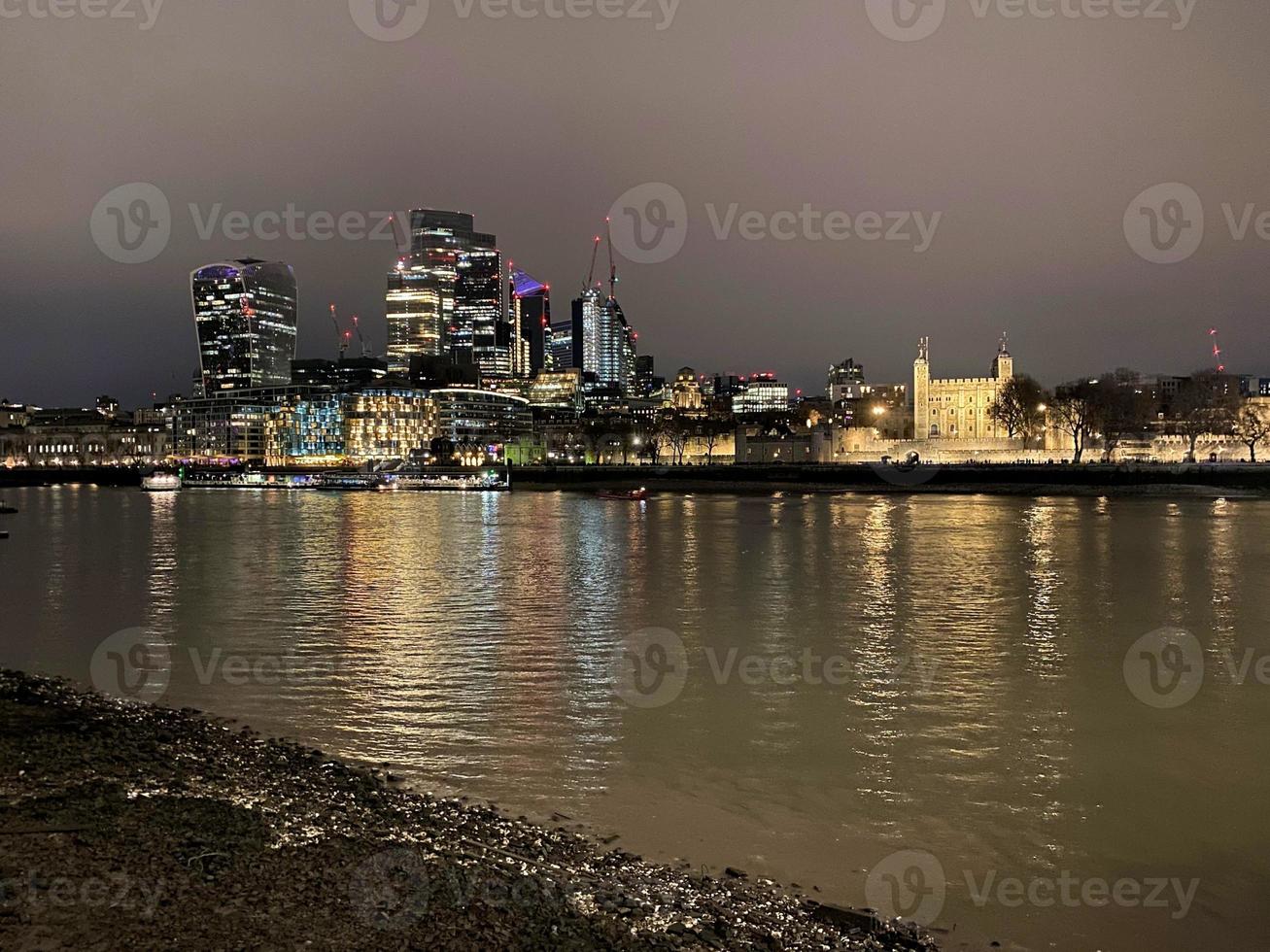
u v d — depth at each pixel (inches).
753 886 654.5
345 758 943.0
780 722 1091.3
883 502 6171.3
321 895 556.1
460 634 1656.0
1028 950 581.0
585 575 2529.5
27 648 1531.7
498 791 852.0
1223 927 618.5
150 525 4694.9
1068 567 2628.0
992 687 1262.3
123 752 854.5
